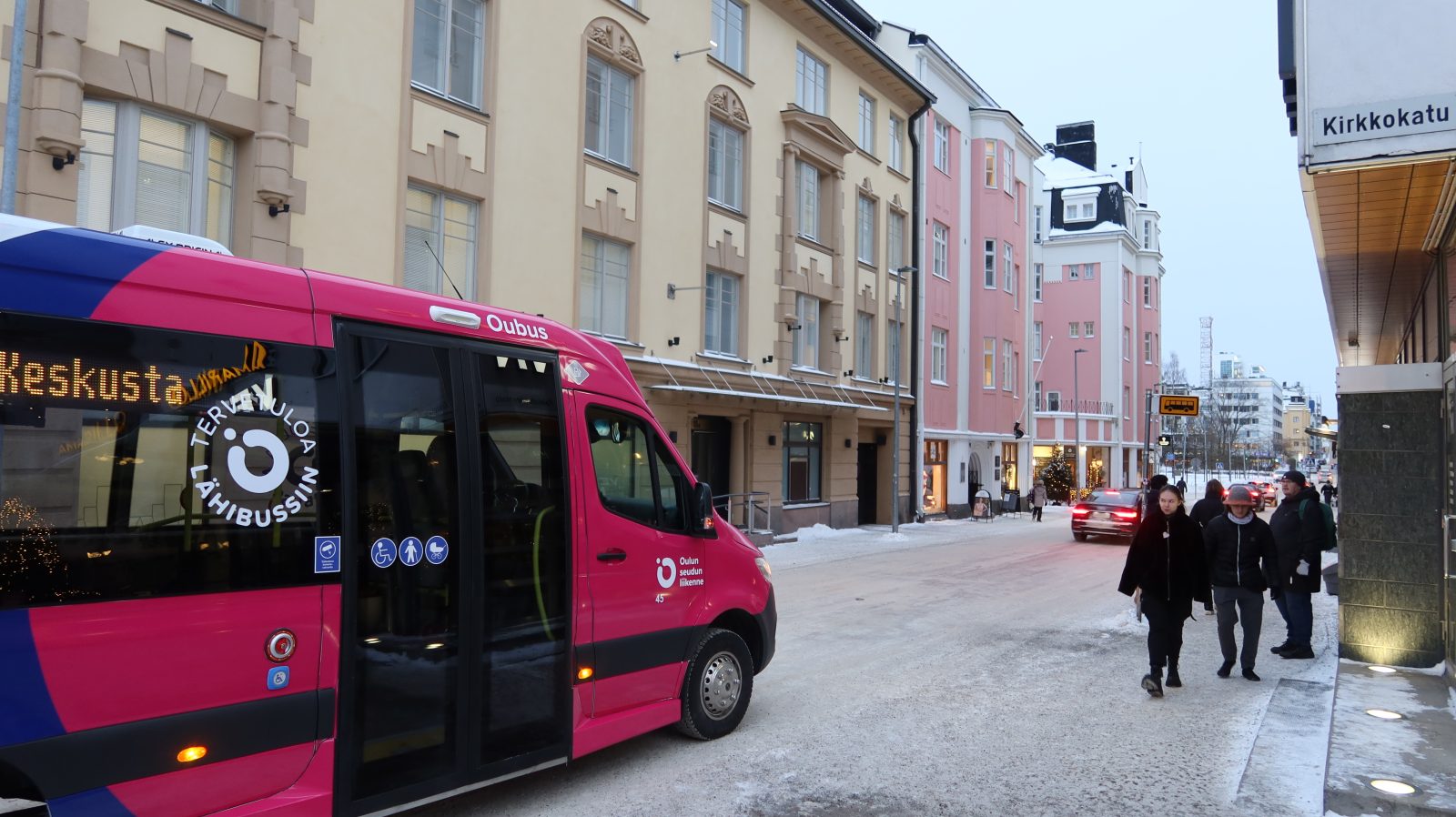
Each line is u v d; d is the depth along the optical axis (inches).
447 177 542.0
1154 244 2596.0
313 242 468.4
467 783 179.3
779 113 880.3
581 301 648.4
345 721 159.2
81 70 378.9
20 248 130.4
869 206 1070.4
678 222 738.8
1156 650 299.1
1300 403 7746.1
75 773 128.0
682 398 734.5
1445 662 306.8
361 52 494.0
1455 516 288.0
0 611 122.2
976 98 1354.6
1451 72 222.8
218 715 142.9
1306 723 260.7
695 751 234.2
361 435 166.9
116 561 133.7
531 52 598.9
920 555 770.2
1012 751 235.9
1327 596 547.8
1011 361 1465.3
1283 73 245.9
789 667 332.5
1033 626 423.5
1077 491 2010.3
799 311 922.7
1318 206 278.5
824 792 205.9
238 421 149.4
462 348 188.7
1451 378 299.6
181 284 146.4
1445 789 191.6
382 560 167.3
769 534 795.4
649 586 224.7
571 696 202.7
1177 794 206.2
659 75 718.5
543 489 201.3
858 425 1082.1
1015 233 1469.0
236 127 436.8
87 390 133.5
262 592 149.1
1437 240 315.6
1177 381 4495.6
